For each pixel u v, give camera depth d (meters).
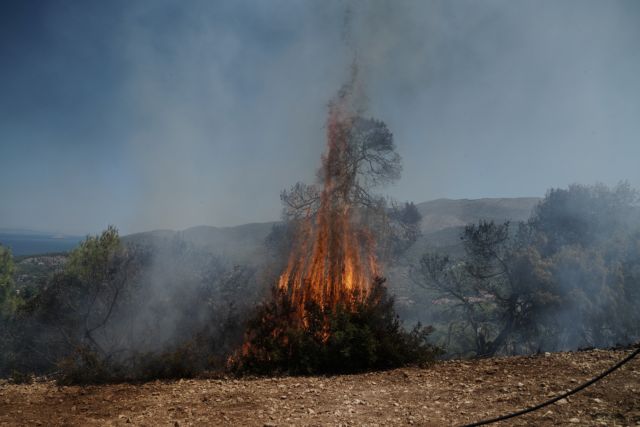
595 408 5.44
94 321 16.06
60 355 15.24
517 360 8.77
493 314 24.56
